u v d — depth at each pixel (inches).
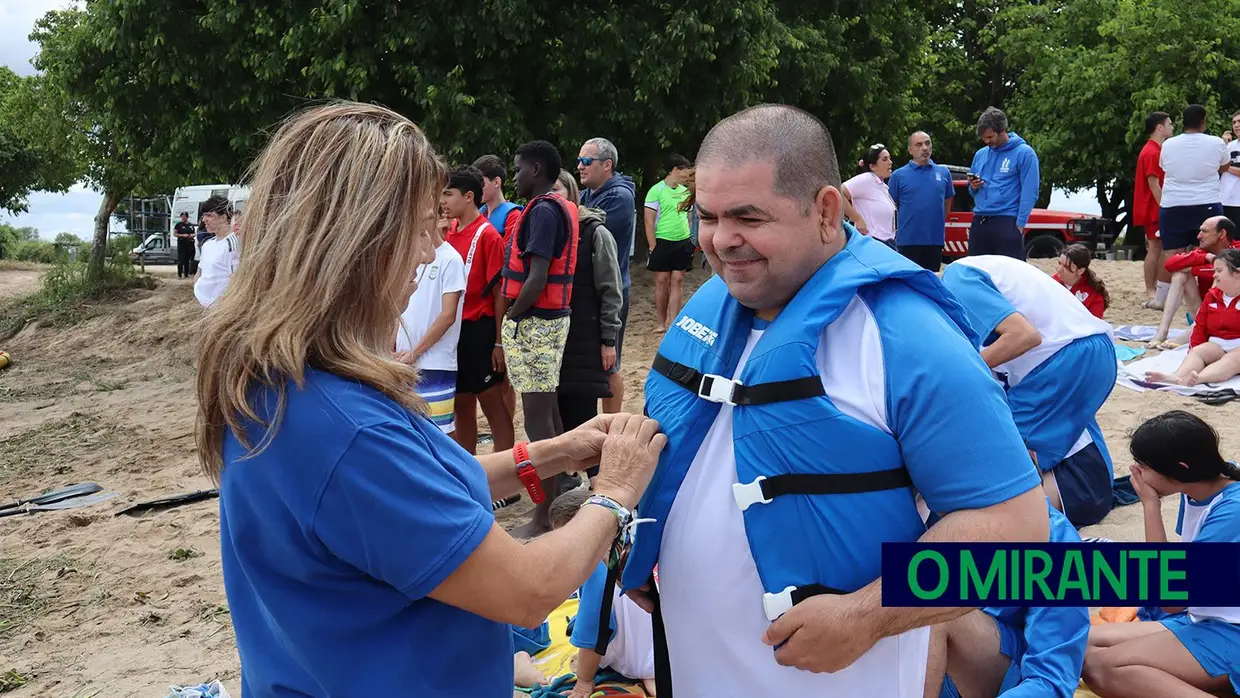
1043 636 117.7
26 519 258.8
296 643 60.5
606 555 71.8
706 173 69.3
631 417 76.8
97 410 407.5
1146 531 145.0
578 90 502.0
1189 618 131.3
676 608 75.7
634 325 430.0
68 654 175.9
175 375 470.0
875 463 67.4
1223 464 135.3
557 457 82.4
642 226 605.0
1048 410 177.5
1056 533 119.8
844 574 68.0
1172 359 313.0
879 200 373.7
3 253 1635.1
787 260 68.7
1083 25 1031.0
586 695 138.7
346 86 463.5
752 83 515.2
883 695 71.7
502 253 217.0
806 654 67.2
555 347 197.5
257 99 490.0
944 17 1144.2
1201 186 378.3
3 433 381.1
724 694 73.7
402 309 63.3
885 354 67.1
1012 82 1197.7
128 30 491.8
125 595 201.3
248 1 473.1
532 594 62.1
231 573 64.8
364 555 57.8
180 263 889.5
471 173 214.5
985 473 64.6
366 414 57.4
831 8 614.2
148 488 282.0
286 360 56.0
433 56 477.4
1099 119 958.4
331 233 58.3
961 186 703.1
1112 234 767.1
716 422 73.9
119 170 682.8
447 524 58.1
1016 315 173.0
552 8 488.4
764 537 69.3
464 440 230.8
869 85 626.5
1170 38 935.0
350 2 444.8
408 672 60.7
